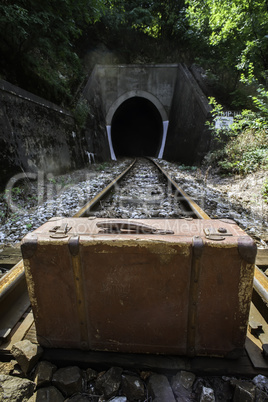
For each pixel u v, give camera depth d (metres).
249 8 9.30
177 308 1.40
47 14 6.54
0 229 3.82
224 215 4.18
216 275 1.32
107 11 18.30
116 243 1.32
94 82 17.86
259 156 7.19
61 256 1.36
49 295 1.44
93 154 13.70
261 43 9.27
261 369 1.38
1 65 6.65
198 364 1.43
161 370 1.42
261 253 2.79
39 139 7.77
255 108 10.92
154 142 27.94
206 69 15.62
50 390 1.31
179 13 20.62
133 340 1.48
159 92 20.14
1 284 1.88
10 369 1.43
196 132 13.21
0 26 6.27
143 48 22.12
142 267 1.35
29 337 1.63
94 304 1.43
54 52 9.90
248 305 1.35
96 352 1.53
